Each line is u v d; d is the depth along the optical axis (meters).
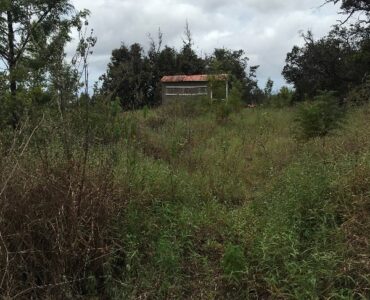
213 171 7.80
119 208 4.71
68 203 4.04
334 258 4.05
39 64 6.45
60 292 3.77
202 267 4.52
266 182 7.26
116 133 6.45
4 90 7.29
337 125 10.51
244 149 10.12
